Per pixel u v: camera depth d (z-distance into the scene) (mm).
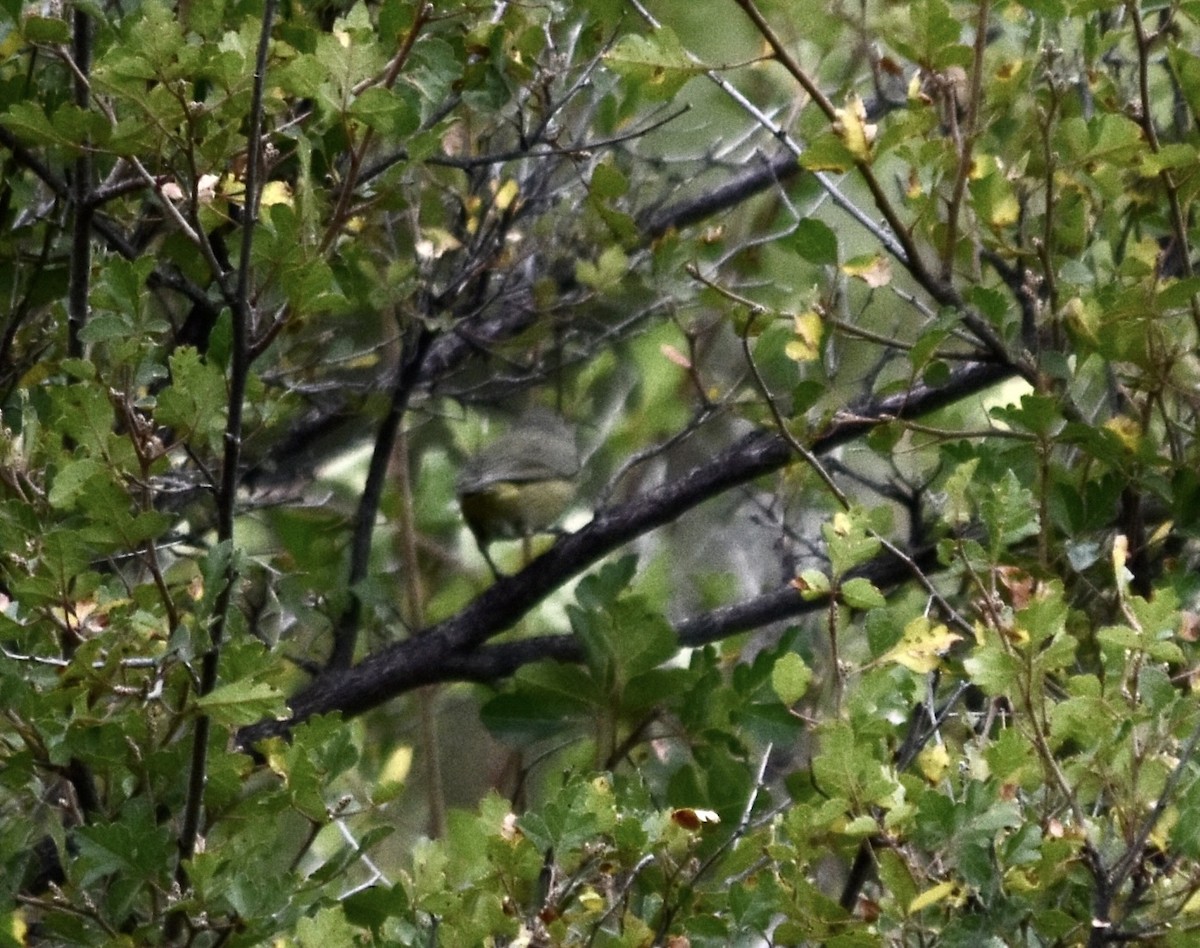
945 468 10352
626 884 6289
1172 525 8367
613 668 9703
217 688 6035
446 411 14805
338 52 6504
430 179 11211
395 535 13594
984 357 8031
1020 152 8719
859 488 13180
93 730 6246
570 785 6188
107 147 6594
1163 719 6020
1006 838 6062
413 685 10422
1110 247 8859
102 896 6859
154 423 6520
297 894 6363
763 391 8117
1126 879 5941
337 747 6910
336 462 13273
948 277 7809
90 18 7461
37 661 6461
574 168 11430
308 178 6492
